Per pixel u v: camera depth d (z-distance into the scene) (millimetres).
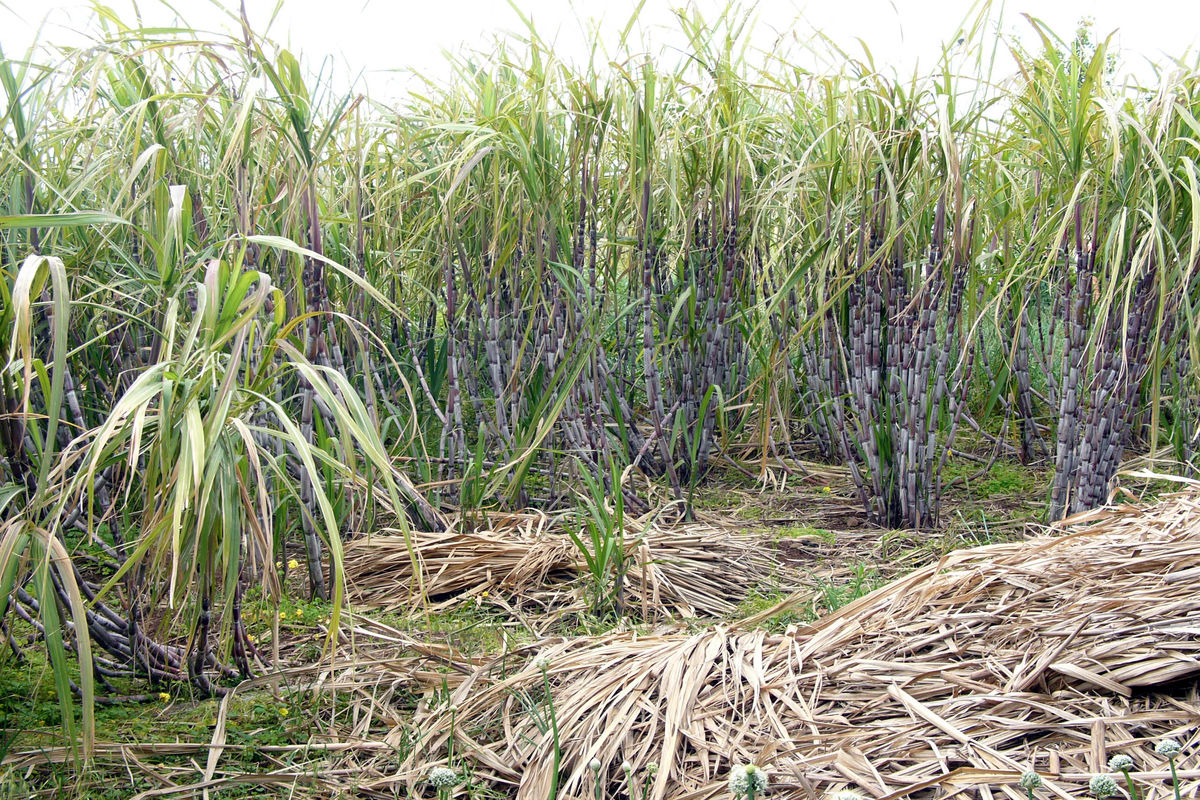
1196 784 1775
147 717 2412
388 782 2100
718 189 4211
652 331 4305
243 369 2822
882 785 1873
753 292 4648
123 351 3277
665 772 1971
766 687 2246
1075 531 3076
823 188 4008
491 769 2141
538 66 3803
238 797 2059
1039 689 2152
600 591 3141
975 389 5691
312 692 2535
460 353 4629
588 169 4070
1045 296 5645
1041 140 3656
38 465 2238
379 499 3758
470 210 3863
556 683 2432
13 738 2137
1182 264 3410
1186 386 4246
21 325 1699
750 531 4105
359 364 3959
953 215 3805
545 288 4160
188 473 1852
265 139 3127
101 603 2586
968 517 4227
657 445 4766
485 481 4129
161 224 2555
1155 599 2301
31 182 2744
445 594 3410
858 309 3971
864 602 2686
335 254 3648
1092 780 1547
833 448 5109
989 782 1837
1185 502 3057
